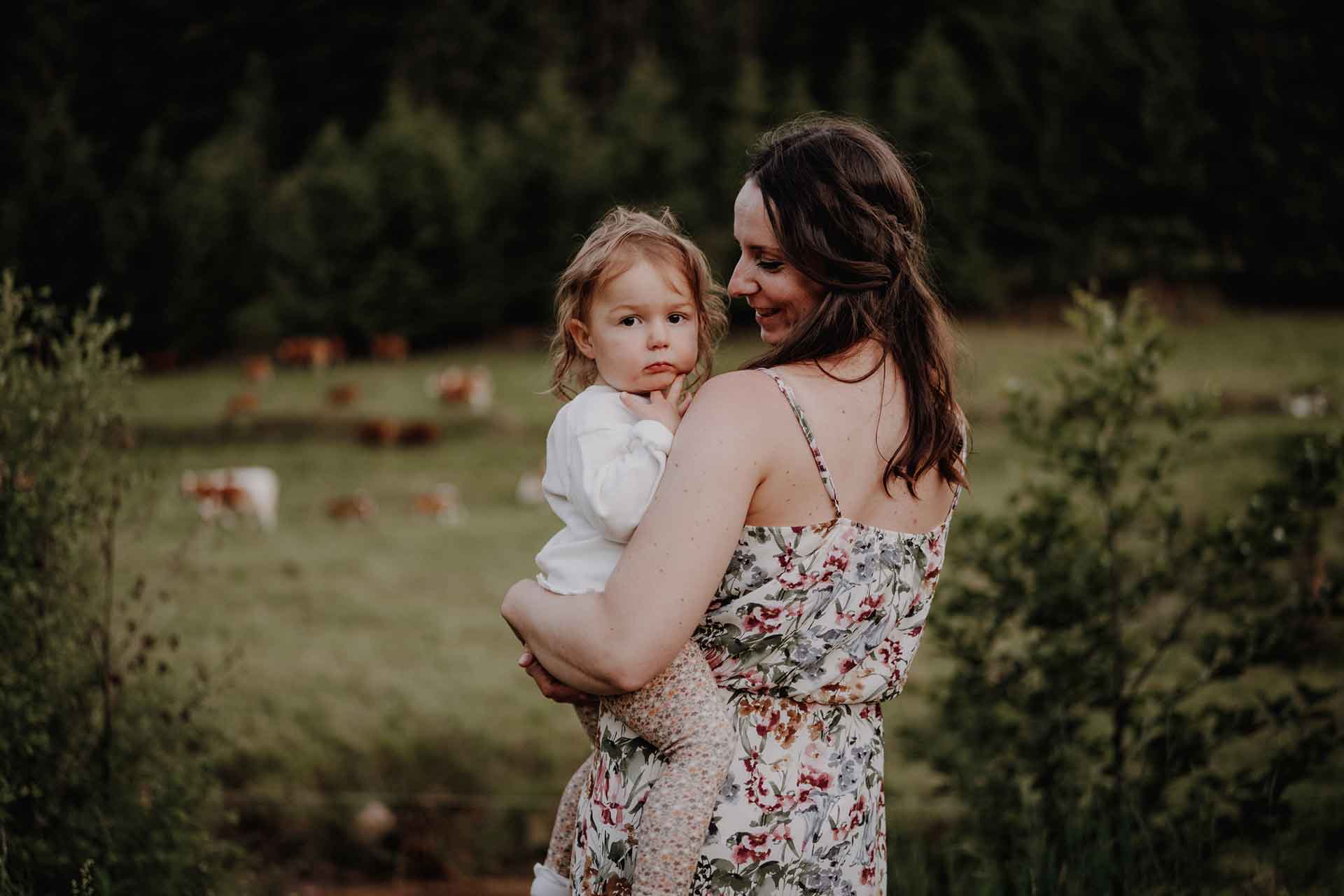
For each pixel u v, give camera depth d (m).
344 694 8.21
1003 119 30.19
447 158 32.28
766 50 37.16
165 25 34.41
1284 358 22.66
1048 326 26.75
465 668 9.29
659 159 31.73
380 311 31.14
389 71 37.59
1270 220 27.14
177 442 22.14
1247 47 26.81
